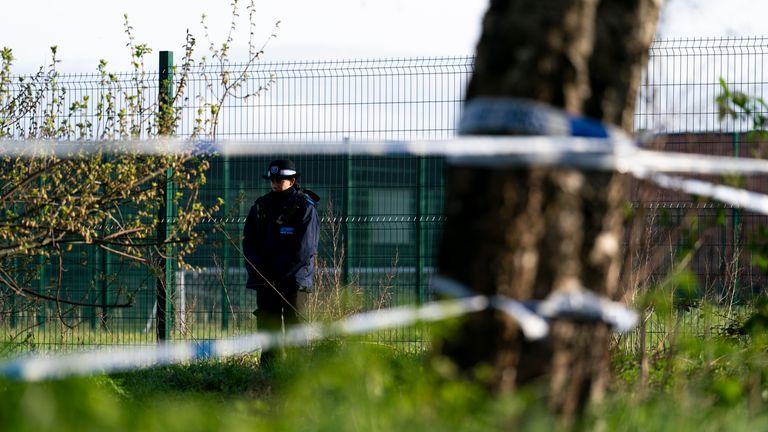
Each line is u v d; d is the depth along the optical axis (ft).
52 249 112.47
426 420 41.22
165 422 44.70
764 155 74.59
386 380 49.96
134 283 140.05
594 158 43.47
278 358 95.04
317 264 120.06
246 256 115.55
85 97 106.52
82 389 45.29
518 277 42.96
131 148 107.34
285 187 116.06
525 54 43.27
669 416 48.44
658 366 70.74
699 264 104.32
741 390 58.34
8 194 106.01
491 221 43.04
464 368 43.57
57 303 118.52
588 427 43.75
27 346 116.16
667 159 47.60
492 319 43.06
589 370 44.52
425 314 42.78
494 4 44.68
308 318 113.80
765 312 76.74
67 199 105.70
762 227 76.84
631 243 64.28
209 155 114.52
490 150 40.96
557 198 43.09
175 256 120.47
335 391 46.47
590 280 44.14
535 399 42.34
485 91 43.93
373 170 138.21
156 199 114.62
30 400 42.14
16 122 107.65
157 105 112.37
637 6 44.86
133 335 138.00
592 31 43.83
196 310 133.49
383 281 132.26
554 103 43.24
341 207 138.41
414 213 136.77
